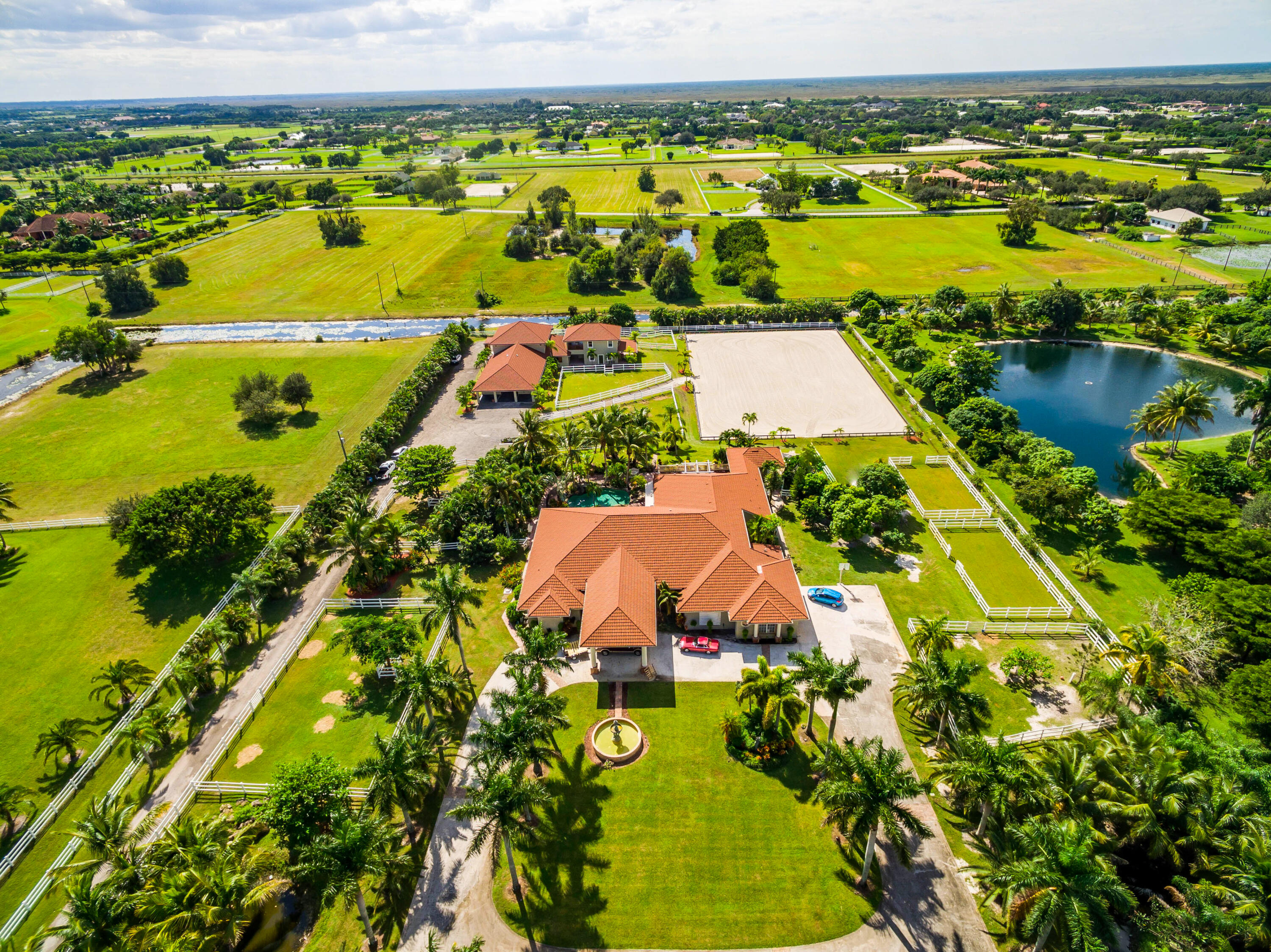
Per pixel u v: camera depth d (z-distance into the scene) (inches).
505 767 1924.2
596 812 1857.8
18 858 1800.0
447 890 1689.2
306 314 6003.9
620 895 1665.8
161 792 1951.3
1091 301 5182.1
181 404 4328.3
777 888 1672.0
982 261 6752.0
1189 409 3326.8
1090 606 2534.5
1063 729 2030.0
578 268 6328.7
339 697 2249.0
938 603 2578.7
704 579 2456.9
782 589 2397.9
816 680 1807.3
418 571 2827.3
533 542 2760.8
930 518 3061.0
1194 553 2571.4
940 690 1781.5
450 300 6245.1
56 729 1996.8
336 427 4025.6
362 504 2677.2
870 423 3917.3
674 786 1923.0
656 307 5940.0
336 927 1620.3
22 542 3053.6
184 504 2763.3
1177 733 1851.6
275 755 2047.2
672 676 2283.5
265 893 1508.4
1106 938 1411.2
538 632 2049.7
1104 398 4274.1
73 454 3767.2
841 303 5772.6
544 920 1620.3
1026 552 2827.3
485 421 4047.7
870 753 1945.1
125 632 2559.1
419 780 1680.6
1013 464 3326.8
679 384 4466.0
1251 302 4817.9
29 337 5516.7
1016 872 1384.1
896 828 1472.7
